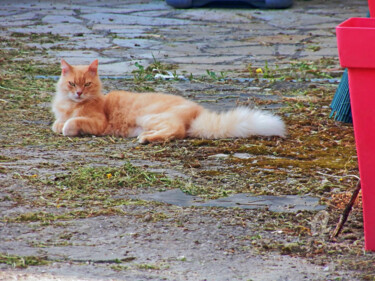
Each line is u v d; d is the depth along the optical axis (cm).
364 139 434
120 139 816
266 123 818
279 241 479
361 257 450
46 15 2095
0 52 1473
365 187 446
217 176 652
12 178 613
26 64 1345
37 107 983
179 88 1161
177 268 423
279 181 638
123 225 503
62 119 858
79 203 554
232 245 468
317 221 521
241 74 1298
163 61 1438
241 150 755
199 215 531
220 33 1847
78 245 458
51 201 555
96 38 1720
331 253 457
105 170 650
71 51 1530
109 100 866
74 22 1980
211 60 1462
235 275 414
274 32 1872
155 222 511
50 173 638
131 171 652
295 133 842
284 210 550
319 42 1712
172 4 2298
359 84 422
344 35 416
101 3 2419
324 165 698
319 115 951
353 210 550
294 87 1177
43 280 390
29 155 710
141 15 2147
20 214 517
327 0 2578
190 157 721
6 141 772
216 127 812
